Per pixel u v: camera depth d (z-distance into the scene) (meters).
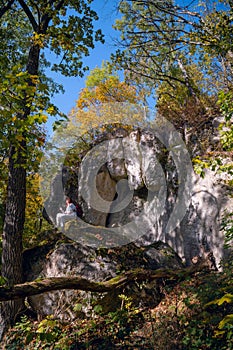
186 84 13.37
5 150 8.50
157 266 7.71
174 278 6.96
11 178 8.40
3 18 11.70
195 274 7.03
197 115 10.45
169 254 8.29
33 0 10.04
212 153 8.26
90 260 7.08
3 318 6.95
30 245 9.36
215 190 7.91
